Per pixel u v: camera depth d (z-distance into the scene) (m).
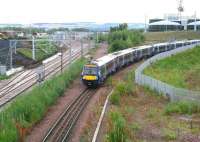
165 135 28.06
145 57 88.06
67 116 36.78
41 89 45.03
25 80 68.88
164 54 78.81
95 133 29.02
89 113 37.34
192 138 27.36
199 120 32.72
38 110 35.91
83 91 51.00
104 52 109.00
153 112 36.09
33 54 94.94
